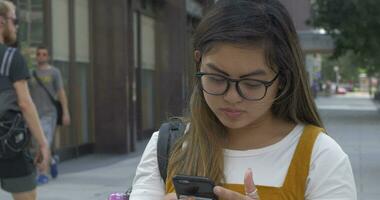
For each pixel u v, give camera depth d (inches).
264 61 68.3
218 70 68.4
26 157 155.8
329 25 1025.5
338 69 3501.5
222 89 68.7
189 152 76.4
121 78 491.5
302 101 75.2
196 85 76.8
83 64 486.0
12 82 152.4
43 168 158.9
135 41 599.5
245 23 67.9
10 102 152.1
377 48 1005.2
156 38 665.0
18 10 386.0
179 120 81.9
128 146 496.1
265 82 69.1
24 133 153.7
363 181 343.9
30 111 153.6
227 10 69.1
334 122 898.1
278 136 74.1
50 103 351.9
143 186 79.4
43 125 348.5
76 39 473.7
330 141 72.9
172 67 664.4
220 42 67.4
